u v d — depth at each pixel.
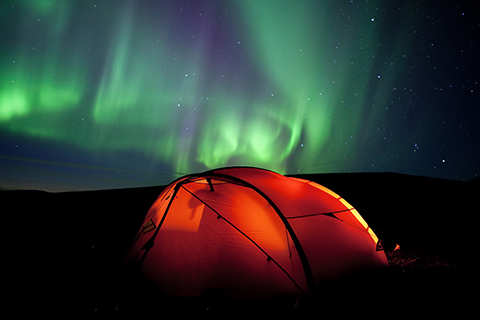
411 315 3.08
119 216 9.02
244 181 4.26
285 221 3.89
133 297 3.53
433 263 4.98
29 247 5.69
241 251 3.78
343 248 4.16
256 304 3.47
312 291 3.59
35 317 3.05
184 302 3.47
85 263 4.89
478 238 6.62
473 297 3.48
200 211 4.07
